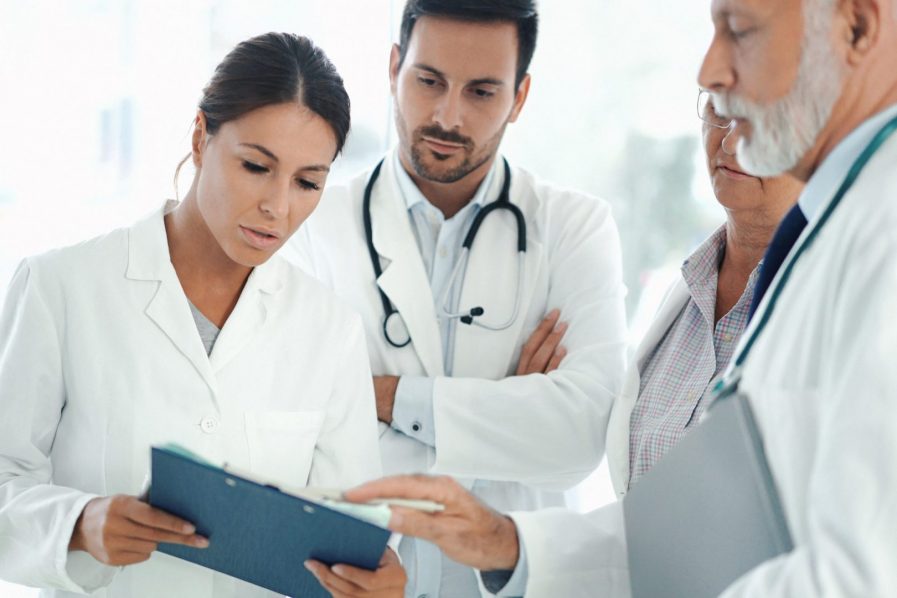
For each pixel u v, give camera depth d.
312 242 1.93
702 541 1.11
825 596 0.83
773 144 1.05
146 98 2.59
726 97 1.07
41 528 1.36
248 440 1.50
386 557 1.37
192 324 1.49
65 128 2.59
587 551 1.29
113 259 1.51
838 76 1.01
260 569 1.33
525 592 1.26
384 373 1.87
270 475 1.51
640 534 1.25
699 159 2.93
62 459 1.47
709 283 1.61
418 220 1.94
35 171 2.59
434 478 1.21
